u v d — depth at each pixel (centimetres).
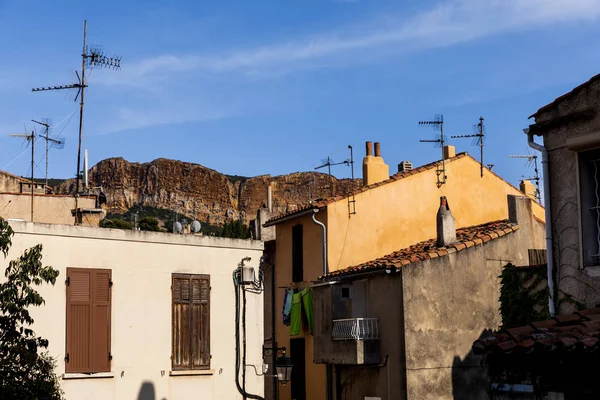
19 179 4047
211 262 1819
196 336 1772
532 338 997
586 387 930
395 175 2759
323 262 2541
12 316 1398
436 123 2892
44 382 1375
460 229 2530
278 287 2828
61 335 1606
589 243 1188
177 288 1762
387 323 2128
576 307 1184
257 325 1848
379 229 2634
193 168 19588
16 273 1429
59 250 1628
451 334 2108
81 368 1619
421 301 2086
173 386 1722
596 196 1191
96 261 1669
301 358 2600
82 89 2866
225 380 1791
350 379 2270
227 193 19662
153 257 1742
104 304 1664
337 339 2200
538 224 2336
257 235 3141
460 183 2822
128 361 1675
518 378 1023
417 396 2028
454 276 2147
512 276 1862
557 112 1239
